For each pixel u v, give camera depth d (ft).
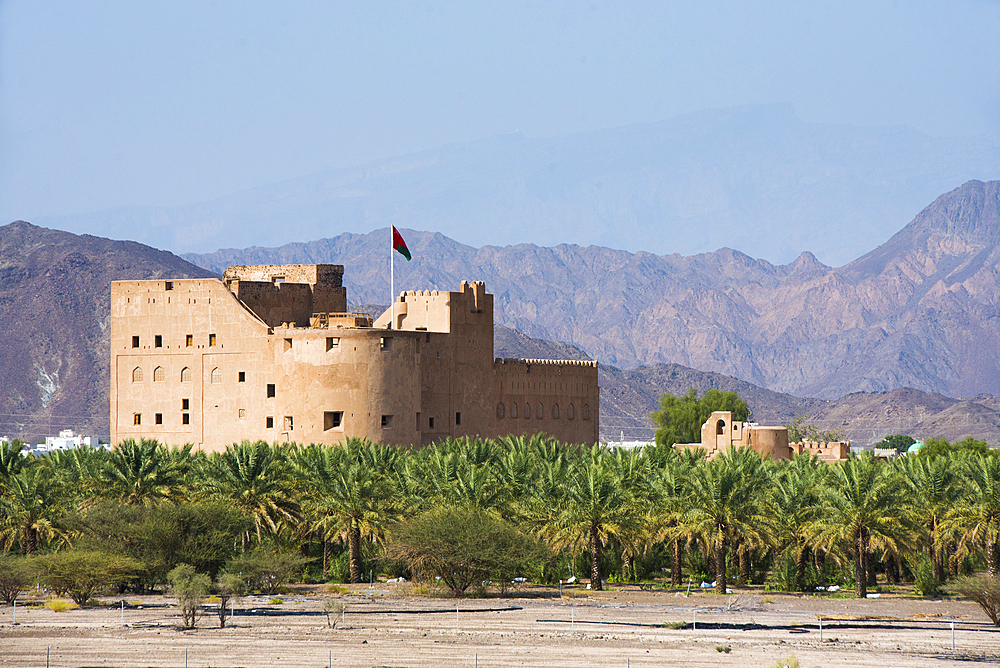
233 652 488.85
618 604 625.00
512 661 476.13
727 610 607.37
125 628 541.75
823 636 536.01
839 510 655.35
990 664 480.23
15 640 512.63
